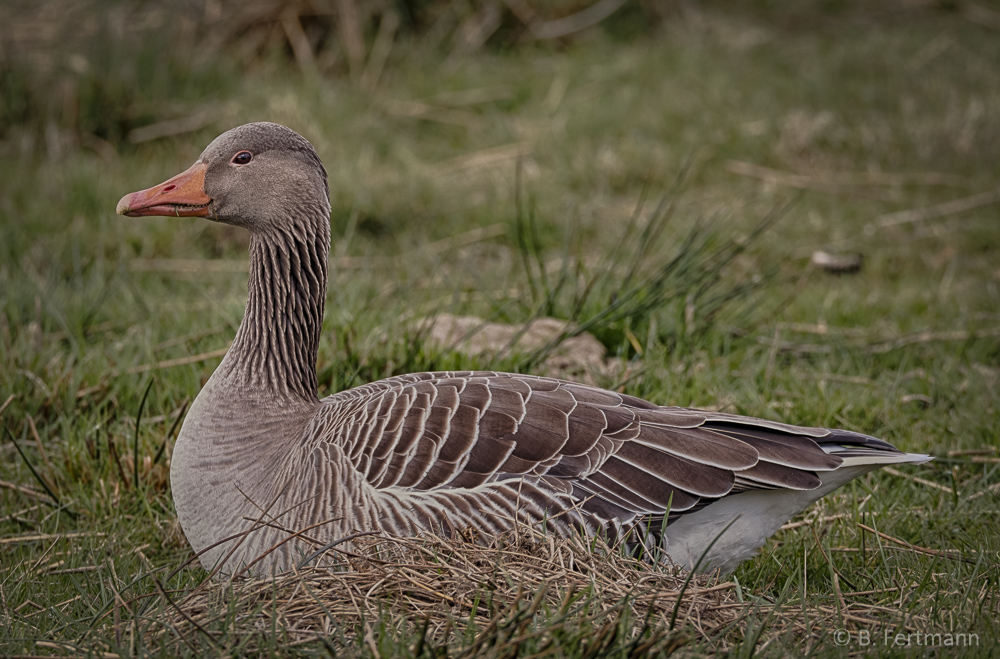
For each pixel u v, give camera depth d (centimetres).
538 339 1155
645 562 711
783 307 1349
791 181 1738
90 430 983
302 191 828
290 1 2078
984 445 995
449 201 1659
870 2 2478
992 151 1773
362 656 591
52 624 695
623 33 2266
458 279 1290
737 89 1981
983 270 1477
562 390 768
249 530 700
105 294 1226
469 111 1972
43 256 1416
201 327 1198
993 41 2217
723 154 1805
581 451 718
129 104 1848
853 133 1839
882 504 896
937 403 1103
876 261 1508
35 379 1040
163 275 1430
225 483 756
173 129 1822
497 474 705
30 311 1227
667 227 1582
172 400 1027
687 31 2270
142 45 1927
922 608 689
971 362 1184
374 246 1555
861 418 1060
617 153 1781
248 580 682
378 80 2045
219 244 1524
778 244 1552
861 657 627
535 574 656
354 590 654
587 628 598
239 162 822
